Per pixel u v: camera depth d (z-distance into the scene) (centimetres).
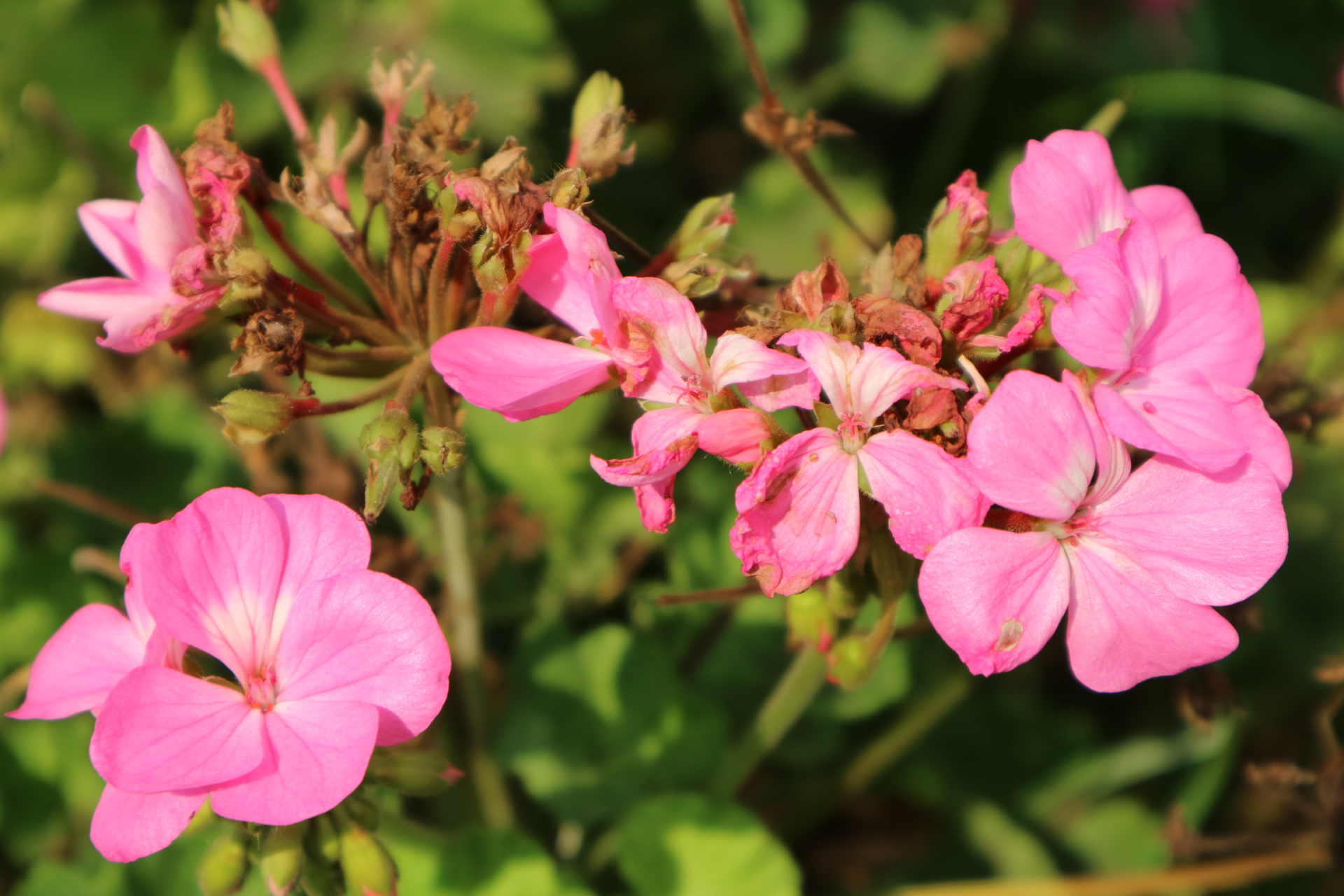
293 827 36
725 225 37
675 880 43
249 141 53
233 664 35
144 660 35
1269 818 50
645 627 48
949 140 61
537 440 49
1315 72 67
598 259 35
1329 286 60
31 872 45
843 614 36
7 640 48
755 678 48
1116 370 34
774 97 40
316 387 47
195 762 34
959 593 34
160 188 36
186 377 52
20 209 55
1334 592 52
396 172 36
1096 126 42
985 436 34
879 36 61
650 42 61
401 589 34
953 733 51
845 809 52
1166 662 35
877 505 35
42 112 48
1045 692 54
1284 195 65
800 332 34
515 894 43
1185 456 34
